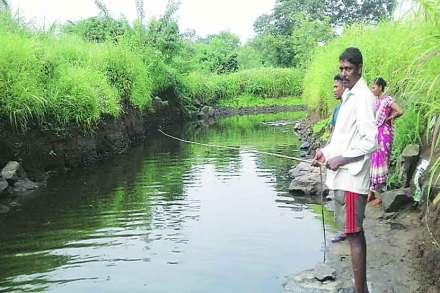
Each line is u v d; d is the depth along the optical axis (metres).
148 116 18.83
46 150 10.00
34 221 6.86
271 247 5.64
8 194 8.34
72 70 11.52
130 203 7.77
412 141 7.04
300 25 36.84
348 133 4.09
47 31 13.42
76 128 11.09
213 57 40.22
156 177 9.80
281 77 35.50
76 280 4.86
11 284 4.79
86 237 6.14
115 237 6.12
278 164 11.07
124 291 4.60
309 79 17.80
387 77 7.91
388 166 6.79
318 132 13.62
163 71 22.33
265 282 4.72
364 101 4.02
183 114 24.59
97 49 15.24
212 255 5.45
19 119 9.43
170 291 4.57
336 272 4.84
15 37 10.27
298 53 35.97
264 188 8.68
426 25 4.80
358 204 4.04
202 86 29.73
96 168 10.90
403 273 4.60
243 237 6.00
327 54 14.55
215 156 12.45
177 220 6.80
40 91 10.00
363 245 4.10
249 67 46.81
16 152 9.26
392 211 6.29
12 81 9.41
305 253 5.43
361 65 4.13
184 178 9.66
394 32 8.73
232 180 9.40
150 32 24.58
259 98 34.44
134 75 16.02
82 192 8.55
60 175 10.08
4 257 5.50
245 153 12.84
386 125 6.43
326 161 4.08
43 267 5.20
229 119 25.12
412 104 6.43
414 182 6.31
